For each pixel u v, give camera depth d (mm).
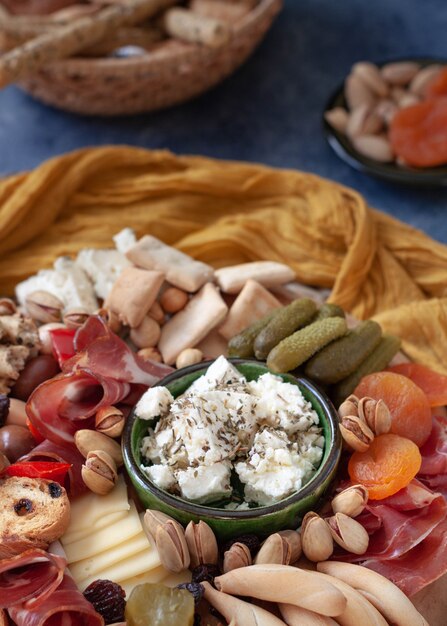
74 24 1022
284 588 603
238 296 765
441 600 639
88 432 667
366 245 828
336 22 1337
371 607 604
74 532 645
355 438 656
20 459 665
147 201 895
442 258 829
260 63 1285
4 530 625
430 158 1055
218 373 685
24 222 862
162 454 659
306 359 699
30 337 732
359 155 1077
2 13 1084
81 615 609
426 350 775
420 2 1363
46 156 1169
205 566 627
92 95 1074
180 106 1227
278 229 863
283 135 1194
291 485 640
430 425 688
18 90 1258
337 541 634
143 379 702
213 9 1115
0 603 600
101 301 791
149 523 632
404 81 1137
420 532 637
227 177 890
